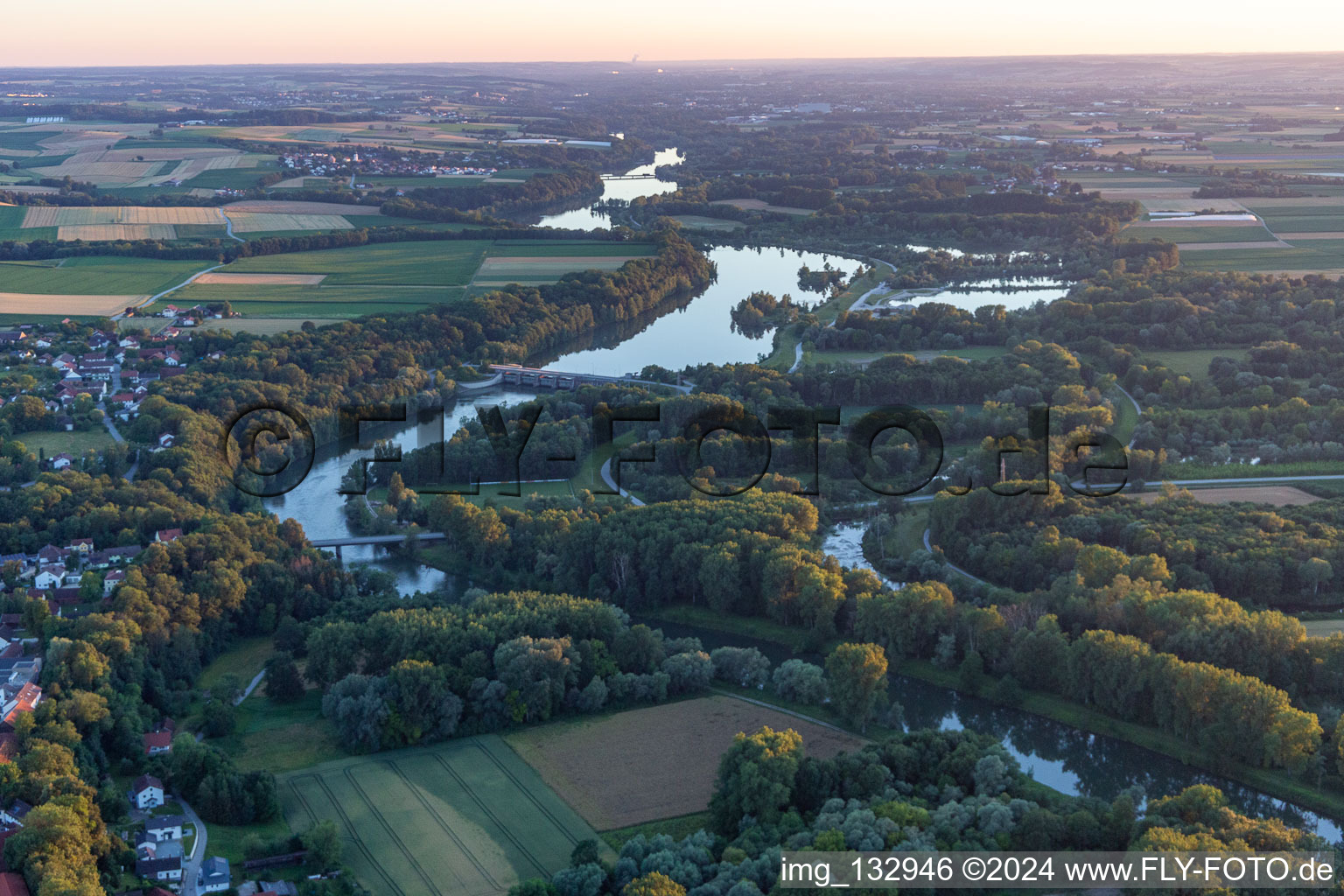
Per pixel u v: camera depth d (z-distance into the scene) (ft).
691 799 583.17
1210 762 616.39
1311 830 571.28
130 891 505.66
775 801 545.44
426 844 549.54
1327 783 589.73
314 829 537.65
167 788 588.09
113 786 568.00
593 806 579.07
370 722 631.15
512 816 570.87
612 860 531.50
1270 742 593.42
